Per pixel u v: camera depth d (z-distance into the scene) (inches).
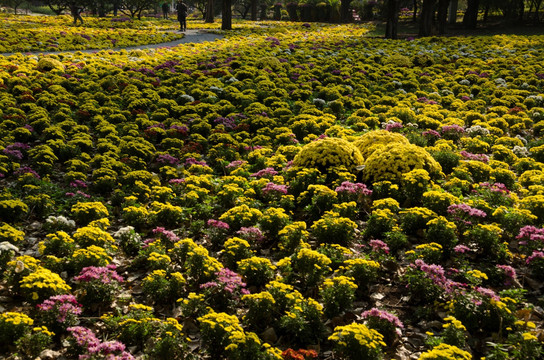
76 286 239.0
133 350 199.6
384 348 200.8
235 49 1002.1
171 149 435.8
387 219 280.5
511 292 216.1
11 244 251.0
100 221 285.1
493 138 470.0
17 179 360.2
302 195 324.8
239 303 233.9
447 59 918.4
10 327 187.3
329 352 201.8
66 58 799.7
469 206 289.0
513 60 865.5
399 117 533.3
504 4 1786.4
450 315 212.5
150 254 251.8
